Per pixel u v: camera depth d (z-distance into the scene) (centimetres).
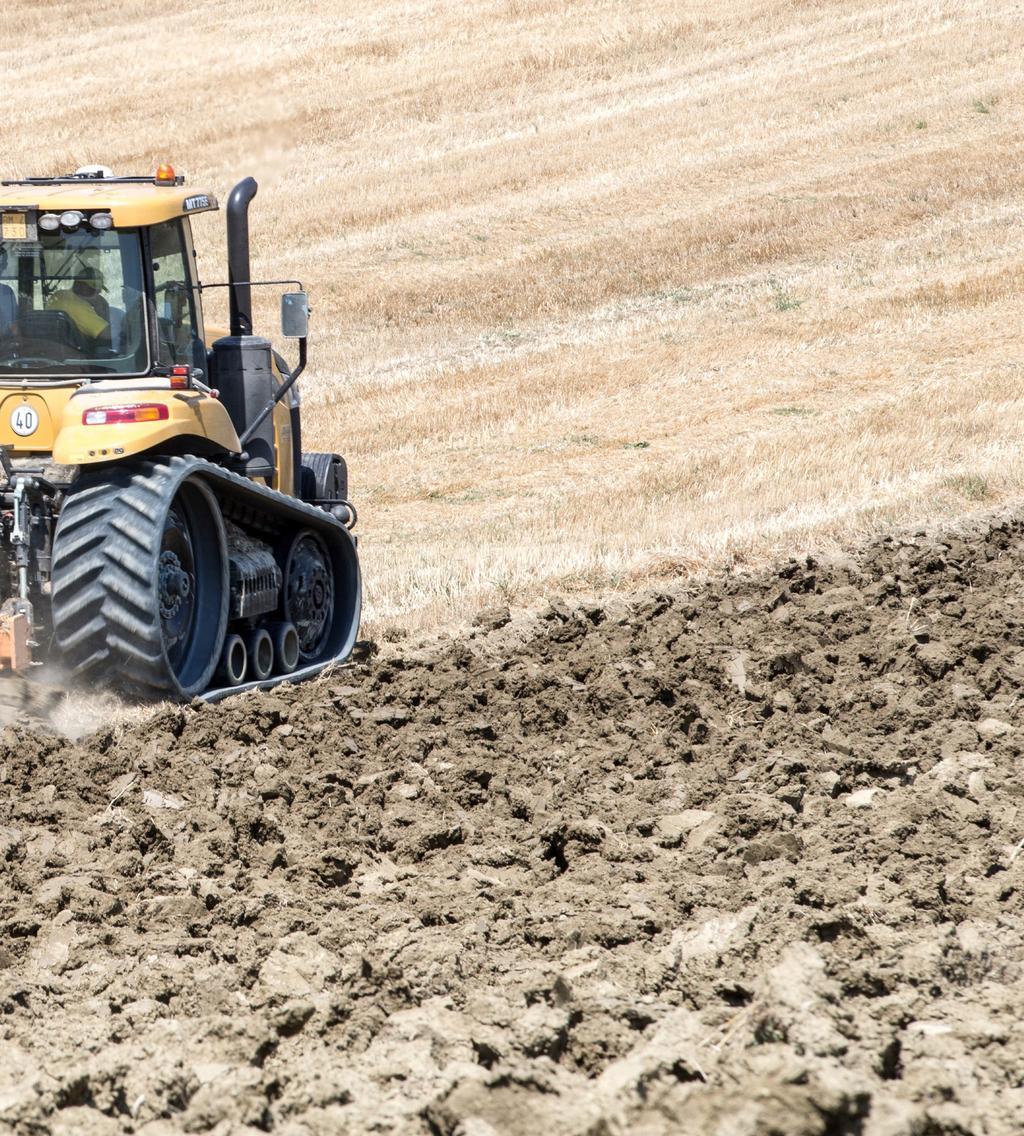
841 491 5194
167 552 2716
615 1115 1370
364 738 2745
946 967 1691
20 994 1700
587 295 8838
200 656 2808
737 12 14175
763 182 10612
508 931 1873
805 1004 1518
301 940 1830
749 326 8119
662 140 11538
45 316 2795
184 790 2442
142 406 2645
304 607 3297
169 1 15862
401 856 2216
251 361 3161
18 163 11088
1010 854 2114
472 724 2769
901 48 13000
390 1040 1584
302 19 14775
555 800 2388
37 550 2686
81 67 13650
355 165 11300
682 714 2812
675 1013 1590
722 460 5956
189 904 1972
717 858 2156
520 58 13312
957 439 6003
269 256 9650
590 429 6706
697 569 4244
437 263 9462
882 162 10769
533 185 10812
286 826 2306
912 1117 1335
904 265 8962
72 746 2556
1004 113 11488
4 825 2273
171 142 11600
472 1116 1387
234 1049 1560
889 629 3419
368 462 6438
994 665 3091
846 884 1967
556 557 4397
